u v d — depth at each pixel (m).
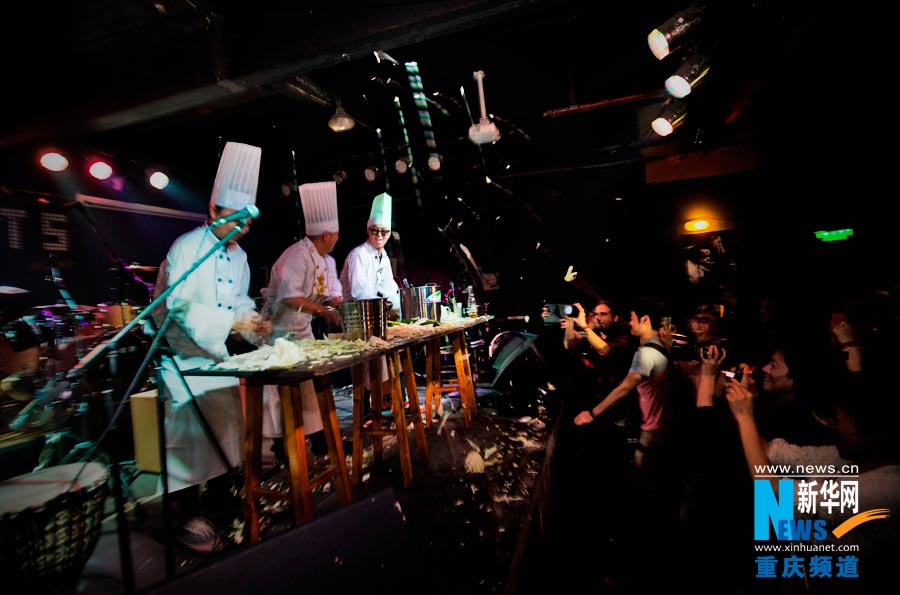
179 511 2.74
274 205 8.96
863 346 2.27
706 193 8.02
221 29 3.61
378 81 5.89
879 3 3.62
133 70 3.94
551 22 4.65
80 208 2.24
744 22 3.80
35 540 1.64
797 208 7.00
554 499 3.58
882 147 5.70
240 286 3.10
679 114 5.51
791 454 2.15
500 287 9.13
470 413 4.62
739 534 2.88
